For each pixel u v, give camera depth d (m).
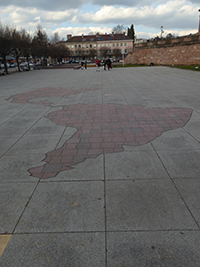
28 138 5.02
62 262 2.00
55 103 8.72
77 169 3.56
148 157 3.87
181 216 2.49
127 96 9.52
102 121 6.06
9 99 10.04
